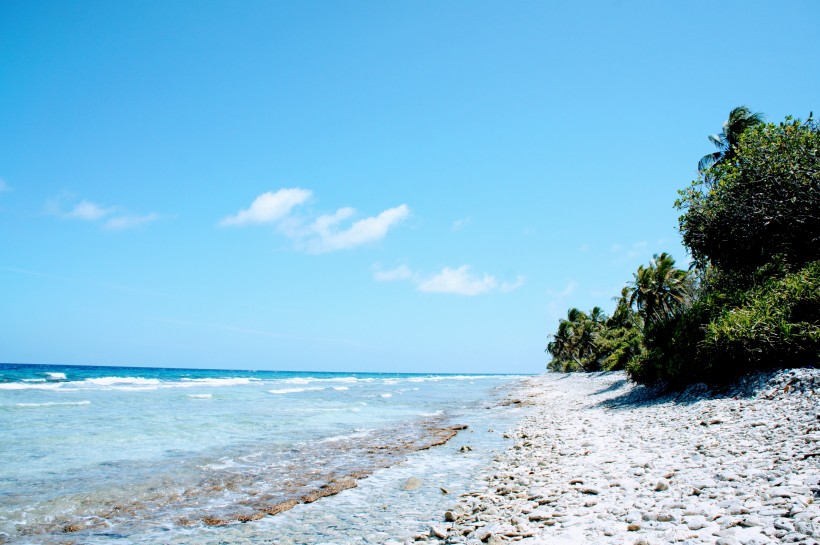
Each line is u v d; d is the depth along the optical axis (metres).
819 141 21.48
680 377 18.97
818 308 14.41
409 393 49.84
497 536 6.28
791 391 12.20
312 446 16.09
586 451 12.02
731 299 18.28
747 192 22.61
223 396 38.91
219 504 9.66
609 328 72.12
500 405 33.22
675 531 5.48
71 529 8.20
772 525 5.11
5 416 22.28
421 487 10.73
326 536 7.72
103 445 15.59
